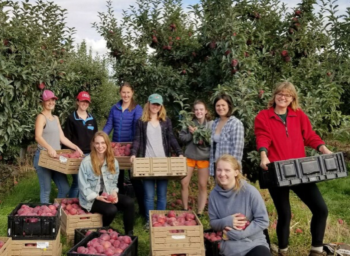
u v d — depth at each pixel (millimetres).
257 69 7152
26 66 6621
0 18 6562
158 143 5332
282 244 4324
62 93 8891
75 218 4770
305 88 7102
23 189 7238
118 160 5465
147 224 5293
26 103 6848
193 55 8289
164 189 5367
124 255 3781
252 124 6094
